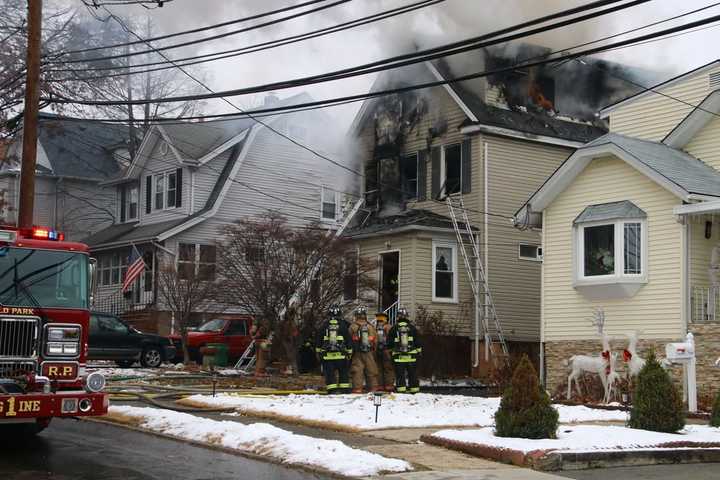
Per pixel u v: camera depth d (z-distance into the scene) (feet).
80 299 36.24
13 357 34.58
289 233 81.41
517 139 98.48
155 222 118.42
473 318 93.56
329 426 42.96
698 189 62.44
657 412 41.24
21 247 35.83
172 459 34.14
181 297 95.61
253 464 33.83
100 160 146.51
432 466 33.27
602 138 69.56
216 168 115.34
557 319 70.64
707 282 63.41
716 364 53.47
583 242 68.85
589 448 35.35
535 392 37.86
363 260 83.51
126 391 58.75
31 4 60.54
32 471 30.60
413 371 64.39
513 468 33.35
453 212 94.27
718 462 36.88
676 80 78.69
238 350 95.25
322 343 60.54
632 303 65.62
